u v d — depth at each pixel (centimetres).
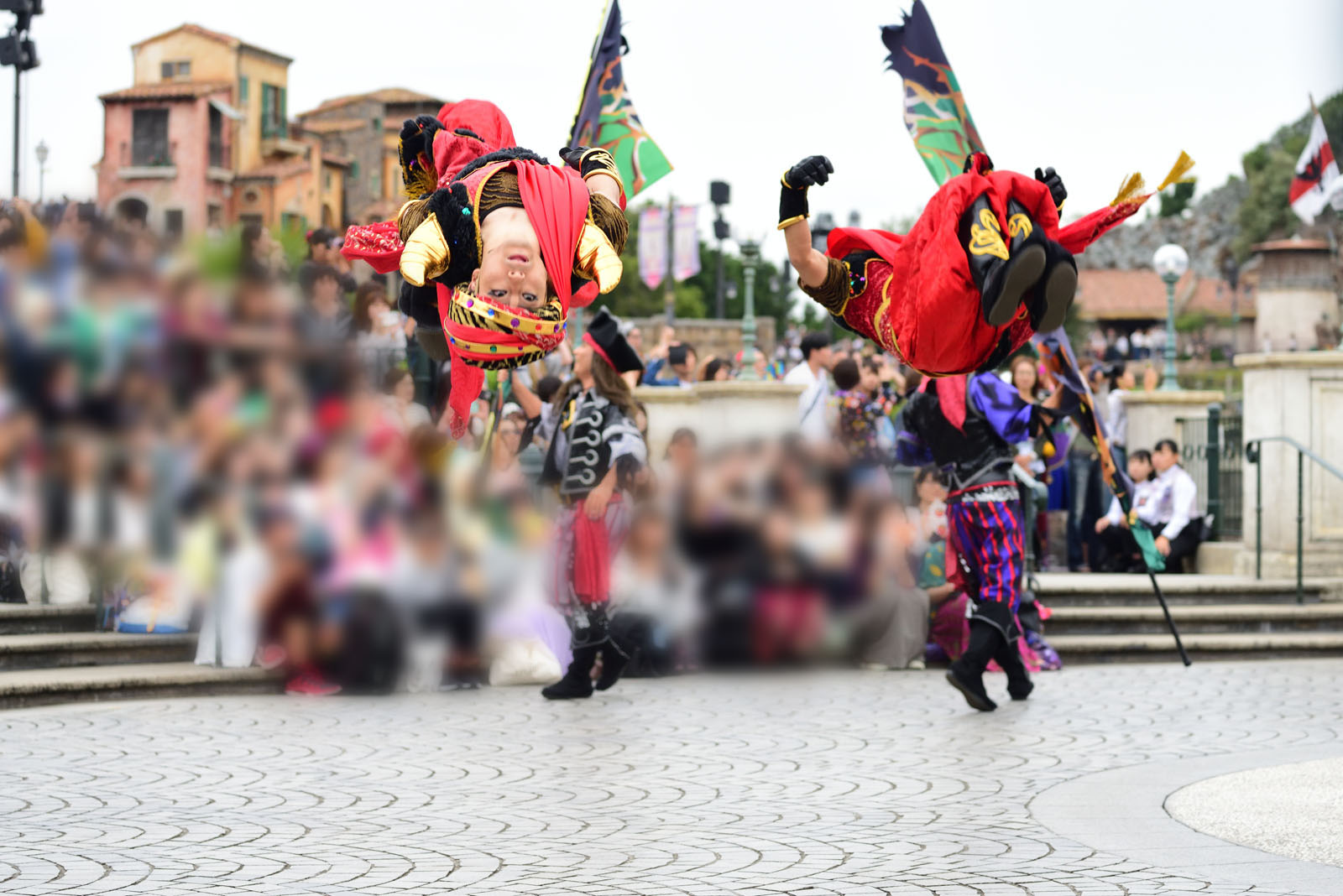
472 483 1015
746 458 1089
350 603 985
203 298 1035
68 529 1030
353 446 1022
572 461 957
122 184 3675
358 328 1123
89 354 1005
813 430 1221
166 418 1012
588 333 967
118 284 1024
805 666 1103
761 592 1080
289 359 1045
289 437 1005
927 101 731
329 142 4138
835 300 600
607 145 812
